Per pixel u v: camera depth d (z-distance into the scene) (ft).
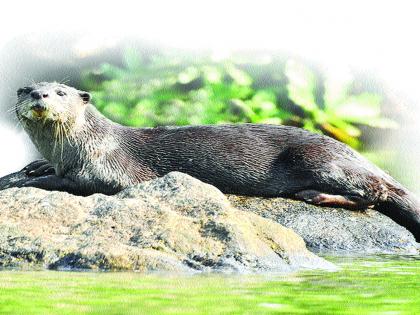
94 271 24.47
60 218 27.68
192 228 26.89
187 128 43.68
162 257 25.27
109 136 42.09
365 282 23.39
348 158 42.37
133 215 27.55
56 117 39.19
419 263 30.25
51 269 24.91
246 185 42.57
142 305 18.19
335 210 40.27
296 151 42.50
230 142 42.96
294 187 42.34
